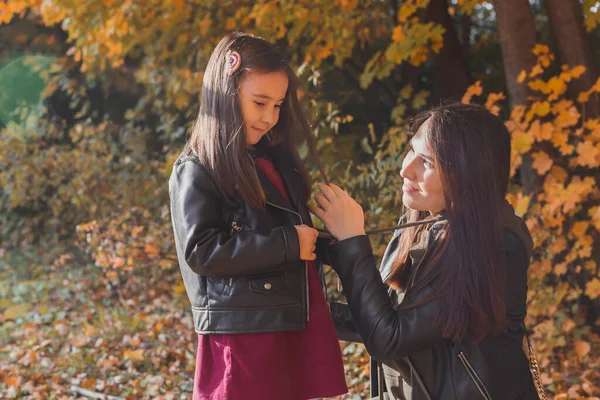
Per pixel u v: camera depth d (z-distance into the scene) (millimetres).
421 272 2066
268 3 6449
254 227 2051
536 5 8453
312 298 2172
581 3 5469
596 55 7586
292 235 1985
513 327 2082
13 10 7176
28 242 9891
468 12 5918
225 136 2018
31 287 8102
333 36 6598
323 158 6289
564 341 5008
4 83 11047
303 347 2139
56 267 8875
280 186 2219
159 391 4863
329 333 2170
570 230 5113
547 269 5094
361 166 6066
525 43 5344
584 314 5574
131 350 5699
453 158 1973
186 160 2082
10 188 9328
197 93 8102
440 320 1950
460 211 1964
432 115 2076
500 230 1983
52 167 9289
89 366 5398
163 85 8477
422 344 1980
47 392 4891
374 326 1995
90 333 5949
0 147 9383
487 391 1981
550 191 4914
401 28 5895
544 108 4898
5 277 8844
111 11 6949
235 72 2029
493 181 1994
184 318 6574
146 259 7121
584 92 5203
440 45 5930
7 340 6234
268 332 2037
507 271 2025
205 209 2008
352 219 2109
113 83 10547
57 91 11148
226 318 2020
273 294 2031
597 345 5258
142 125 10570
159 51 8070
